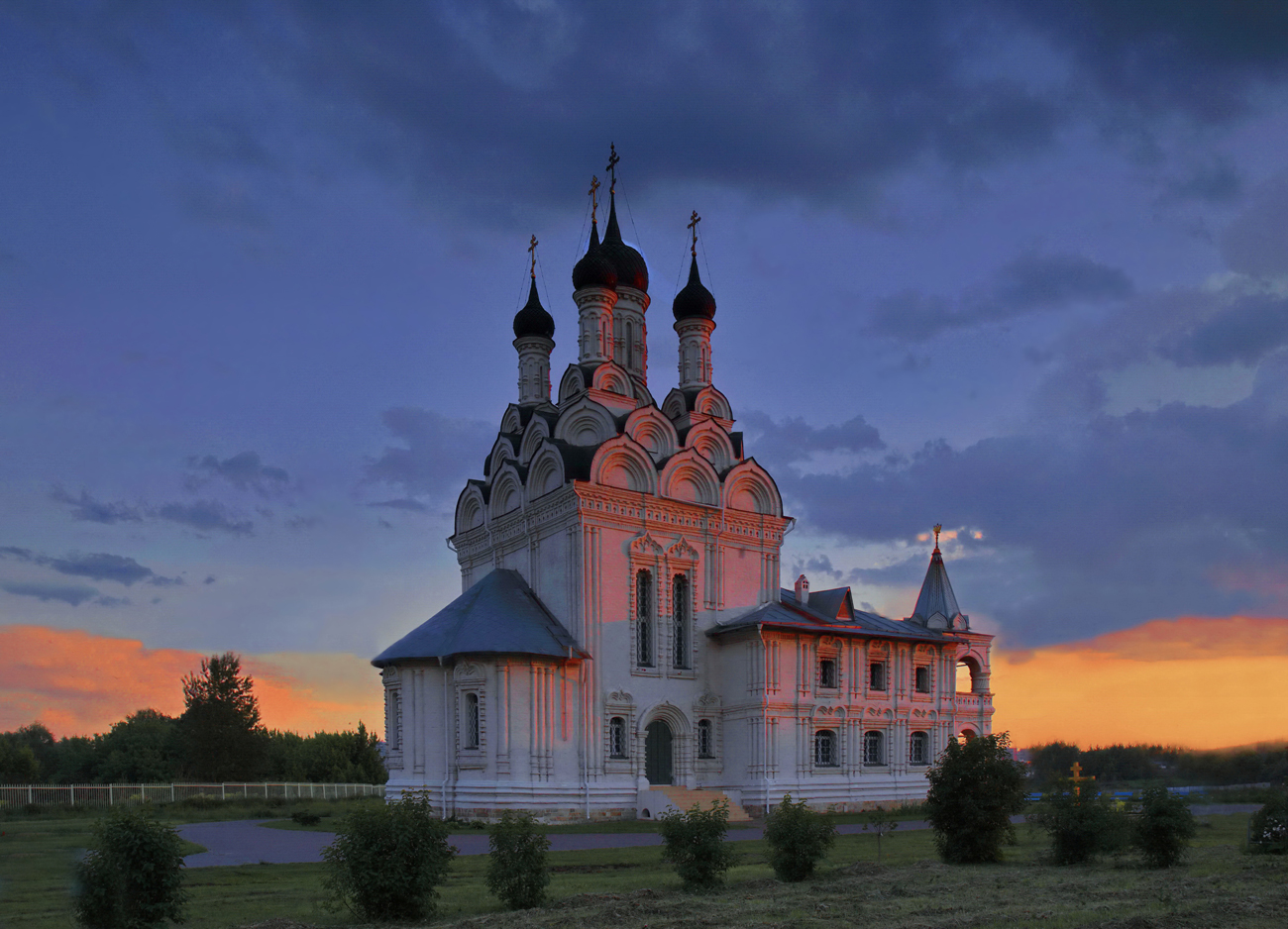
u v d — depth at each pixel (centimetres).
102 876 1623
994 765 2572
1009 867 2434
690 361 5691
